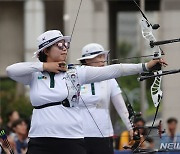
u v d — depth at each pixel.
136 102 36.47
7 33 52.81
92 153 18.41
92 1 41.50
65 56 14.20
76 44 40.69
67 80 13.95
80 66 14.15
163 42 13.32
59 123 13.81
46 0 49.12
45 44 14.08
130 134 19.08
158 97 13.77
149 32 13.51
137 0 31.08
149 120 32.69
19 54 52.62
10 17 52.69
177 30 40.91
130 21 47.94
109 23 43.56
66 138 13.83
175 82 39.44
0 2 52.47
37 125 13.95
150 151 15.70
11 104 39.41
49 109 13.87
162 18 41.16
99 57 18.92
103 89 18.55
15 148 24.77
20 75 13.97
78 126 13.94
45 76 14.02
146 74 13.57
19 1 51.88
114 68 13.73
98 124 18.39
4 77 49.59
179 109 39.56
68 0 40.91
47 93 13.88
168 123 27.59
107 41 41.94
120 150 23.81
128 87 36.56
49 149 13.87
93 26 41.47
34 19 48.97
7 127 26.25
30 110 38.94
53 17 50.75
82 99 18.03
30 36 48.78
